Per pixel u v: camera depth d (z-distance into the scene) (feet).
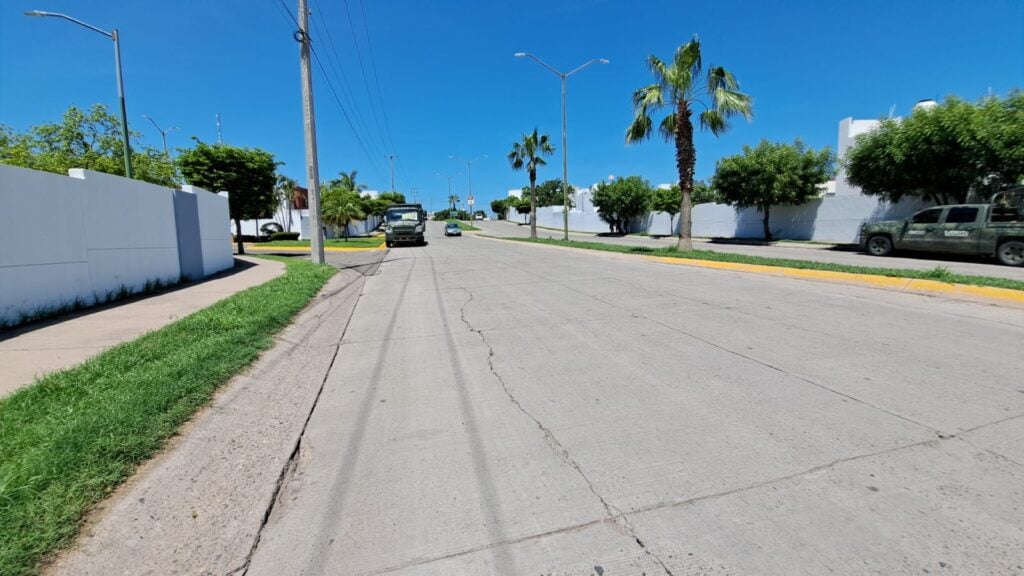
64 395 14.10
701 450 11.39
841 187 108.58
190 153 77.00
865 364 16.83
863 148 68.85
